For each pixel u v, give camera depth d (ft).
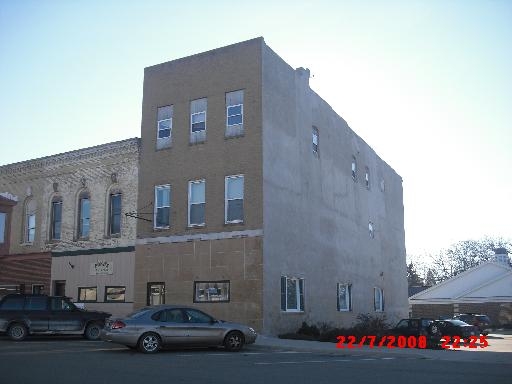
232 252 78.07
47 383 33.63
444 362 52.06
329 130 105.91
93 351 54.85
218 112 83.30
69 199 96.27
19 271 99.60
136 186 88.38
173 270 82.12
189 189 83.76
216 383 34.88
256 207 77.71
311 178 94.89
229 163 80.94
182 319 55.88
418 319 78.54
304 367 44.83
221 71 84.33
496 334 133.08
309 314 87.81
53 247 96.17
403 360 53.52
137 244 86.12
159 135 87.97
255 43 82.48
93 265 90.74
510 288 167.32
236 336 58.54
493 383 36.91
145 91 90.22
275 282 78.64
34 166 101.65
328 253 98.84
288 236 83.97
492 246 299.79
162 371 40.14
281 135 85.40
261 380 36.58
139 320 54.08
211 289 79.00
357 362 50.11
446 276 313.94
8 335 67.62
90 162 94.58
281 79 87.56
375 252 126.52
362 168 124.16
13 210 103.09
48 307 69.31
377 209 131.75
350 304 107.86
